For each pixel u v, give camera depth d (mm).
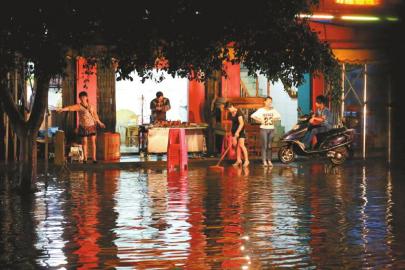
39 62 20391
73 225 17250
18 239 15578
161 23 20719
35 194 23000
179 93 39719
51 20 19984
